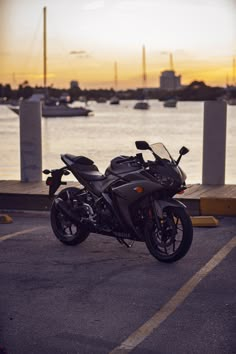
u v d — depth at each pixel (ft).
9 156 105.29
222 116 38.81
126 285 21.97
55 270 23.99
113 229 26.09
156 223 24.71
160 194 24.72
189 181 62.95
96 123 285.43
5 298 20.61
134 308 19.53
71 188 28.32
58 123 282.97
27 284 22.17
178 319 18.54
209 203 33.65
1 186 39.04
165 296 20.70
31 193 36.11
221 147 38.96
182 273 23.41
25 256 26.13
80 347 16.56
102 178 26.86
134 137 173.17
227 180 63.82
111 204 25.80
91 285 22.02
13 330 17.71
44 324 18.20
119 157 26.48
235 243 27.99
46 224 32.50
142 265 24.64
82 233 27.58
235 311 19.21
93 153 115.96
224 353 16.14
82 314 19.01
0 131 212.23
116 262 25.17
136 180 25.00
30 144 40.93
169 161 24.73
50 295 20.89
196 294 20.89
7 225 32.30
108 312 19.20
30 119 40.81
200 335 17.33
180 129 223.51
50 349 16.42
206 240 28.53
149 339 17.06
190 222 24.35
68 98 378.12
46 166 87.81
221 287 21.68
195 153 109.91
